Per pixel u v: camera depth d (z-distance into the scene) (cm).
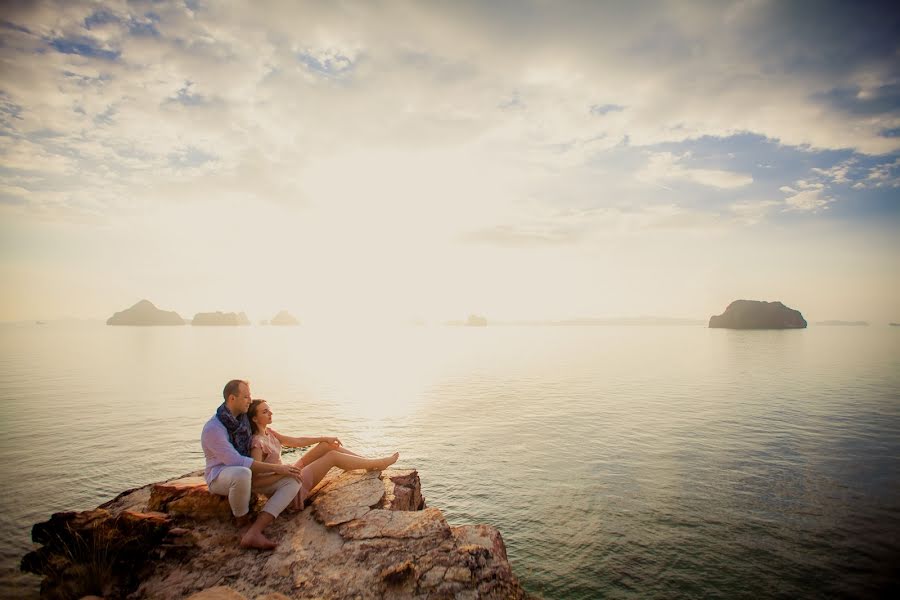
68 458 1998
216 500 619
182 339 17088
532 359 8312
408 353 10512
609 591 1020
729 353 9194
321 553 530
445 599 454
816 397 3631
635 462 1966
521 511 1473
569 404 3481
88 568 527
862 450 2103
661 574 1084
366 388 4531
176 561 534
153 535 566
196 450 2123
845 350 9781
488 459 2059
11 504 1479
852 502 1499
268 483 604
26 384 4475
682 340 15925
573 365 6988
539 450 2191
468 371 6244
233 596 437
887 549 1178
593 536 1285
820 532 1284
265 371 6156
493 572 501
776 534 1277
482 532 586
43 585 519
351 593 457
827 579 1051
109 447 2177
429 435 2553
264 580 487
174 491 641
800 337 17112
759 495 1573
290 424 2895
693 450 2138
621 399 3681
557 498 1574
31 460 1967
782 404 3325
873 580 1041
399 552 522
